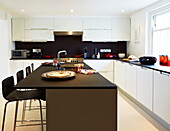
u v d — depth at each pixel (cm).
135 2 443
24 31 618
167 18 442
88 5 470
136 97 424
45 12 559
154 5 457
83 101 208
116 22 633
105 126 212
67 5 468
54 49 666
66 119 210
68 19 622
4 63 604
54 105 208
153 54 496
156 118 342
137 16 565
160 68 338
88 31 629
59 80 241
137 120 341
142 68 392
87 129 212
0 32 595
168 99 288
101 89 208
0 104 436
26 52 629
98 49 677
